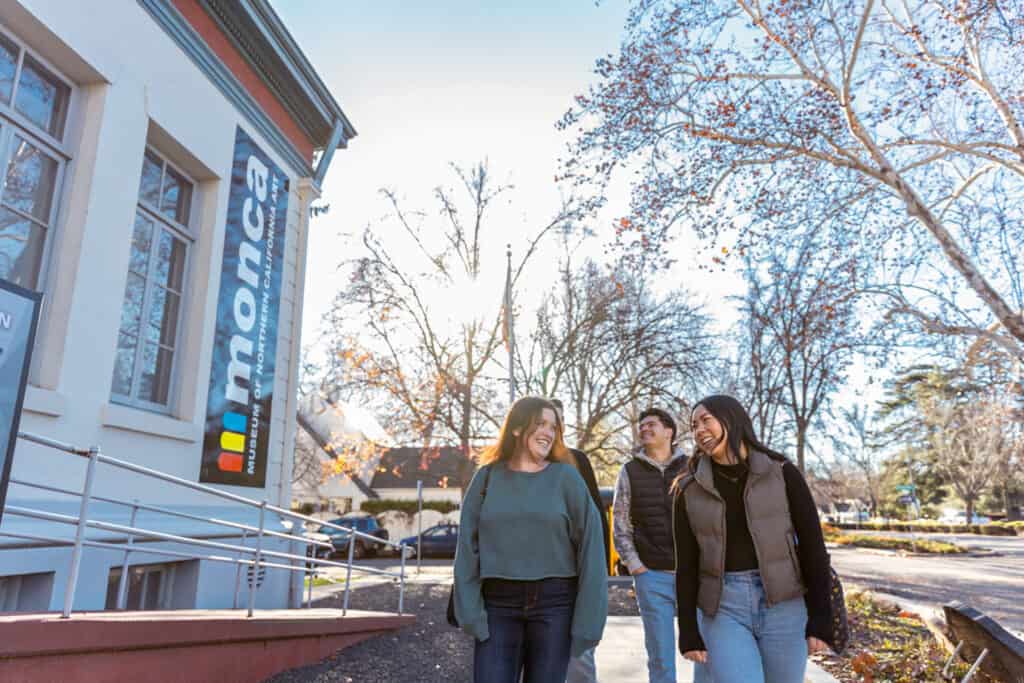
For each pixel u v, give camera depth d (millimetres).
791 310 16703
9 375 2607
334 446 22938
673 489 3291
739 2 10664
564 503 2986
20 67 5676
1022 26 9609
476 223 23578
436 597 11711
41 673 3199
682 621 3086
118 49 6465
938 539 40625
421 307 23078
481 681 2793
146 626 3824
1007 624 10367
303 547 9188
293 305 9812
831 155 11258
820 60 10758
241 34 8438
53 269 5848
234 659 4797
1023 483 50000
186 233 7754
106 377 6164
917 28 10336
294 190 10031
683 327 23734
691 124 11648
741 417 3145
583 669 4133
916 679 5516
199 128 7734
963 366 15555
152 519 6590
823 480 33625
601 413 23547
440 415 22391
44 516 3441
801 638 2918
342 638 6496
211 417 7719
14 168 5562
